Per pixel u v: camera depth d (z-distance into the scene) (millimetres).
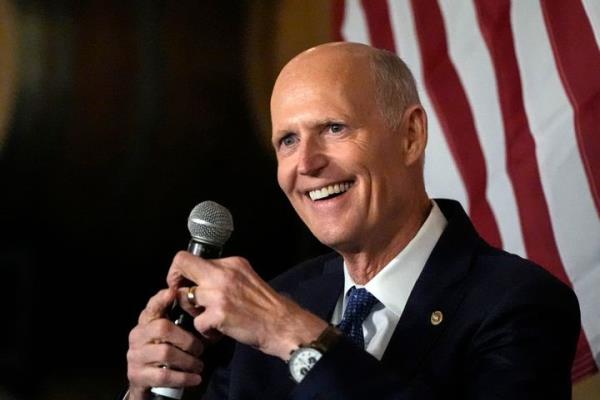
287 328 6816
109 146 15047
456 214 7887
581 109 10078
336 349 6777
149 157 15047
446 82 11195
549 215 10188
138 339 7227
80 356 15281
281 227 15047
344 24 12398
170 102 14945
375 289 7691
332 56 7500
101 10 14930
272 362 7961
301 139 7430
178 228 15164
